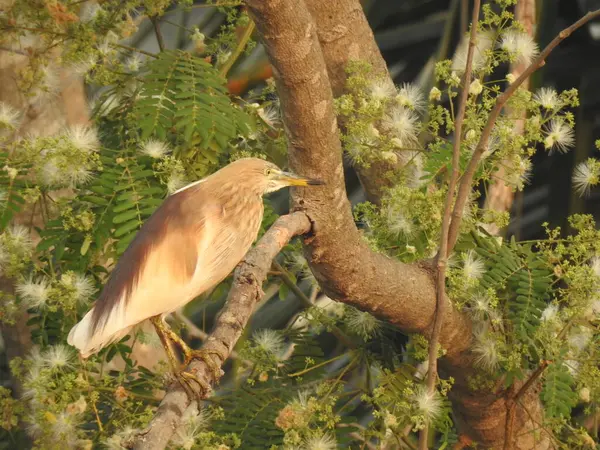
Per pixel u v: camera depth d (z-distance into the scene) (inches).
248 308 269.3
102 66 343.0
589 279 317.1
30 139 338.0
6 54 398.3
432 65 492.7
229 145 354.0
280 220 294.8
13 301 343.3
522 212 521.7
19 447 375.6
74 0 366.9
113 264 331.9
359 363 363.6
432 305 333.7
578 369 335.0
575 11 518.9
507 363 332.5
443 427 326.3
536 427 378.0
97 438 327.6
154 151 328.5
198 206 272.7
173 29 526.6
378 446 324.2
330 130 287.4
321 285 325.1
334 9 365.7
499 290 342.3
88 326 251.8
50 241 318.0
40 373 310.0
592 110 489.1
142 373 350.6
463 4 450.6
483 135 293.9
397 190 323.0
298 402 325.7
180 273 262.5
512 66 424.8
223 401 349.1
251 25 374.6
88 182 333.7
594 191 491.5
